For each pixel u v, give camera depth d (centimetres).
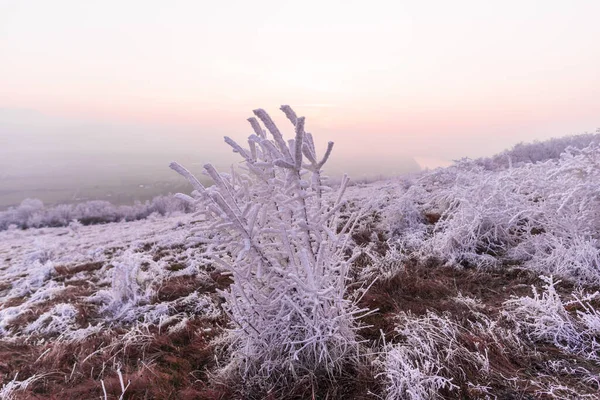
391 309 296
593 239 331
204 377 237
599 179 345
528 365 200
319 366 209
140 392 226
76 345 307
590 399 168
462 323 252
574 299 265
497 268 357
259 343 215
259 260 189
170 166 177
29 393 238
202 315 347
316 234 193
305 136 192
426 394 175
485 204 419
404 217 565
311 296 189
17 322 399
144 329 328
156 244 784
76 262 718
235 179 228
